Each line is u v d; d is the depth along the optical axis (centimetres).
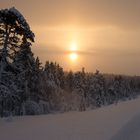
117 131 1966
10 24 2958
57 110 5091
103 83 9181
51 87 5078
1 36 2989
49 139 1658
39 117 3077
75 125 2283
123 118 2783
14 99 3166
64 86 6662
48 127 2162
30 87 4334
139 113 3225
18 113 3572
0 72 3031
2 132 1930
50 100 5003
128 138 1833
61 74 6831
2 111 3194
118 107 4303
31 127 2177
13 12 2931
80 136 1752
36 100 4512
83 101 6475
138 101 6059
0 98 3036
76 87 6919
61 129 2050
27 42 3045
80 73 7556
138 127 2223
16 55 3081
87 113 3481
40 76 4722
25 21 2988
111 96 9662
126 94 11056
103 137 1728
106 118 2816
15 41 3020
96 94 8062
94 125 2284
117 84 10612
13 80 3153
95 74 8969
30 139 1667
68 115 3284
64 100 5472
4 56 3000
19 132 1919
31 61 3444
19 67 3156
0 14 2930
